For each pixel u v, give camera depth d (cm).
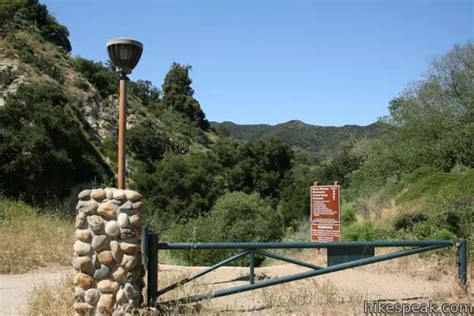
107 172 3684
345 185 3809
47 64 3938
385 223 1377
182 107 7519
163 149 4753
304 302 614
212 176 4634
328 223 1081
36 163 2914
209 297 568
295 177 5366
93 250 509
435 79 2338
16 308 596
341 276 820
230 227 2381
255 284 584
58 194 3100
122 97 551
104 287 502
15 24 4488
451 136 1931
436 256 925
